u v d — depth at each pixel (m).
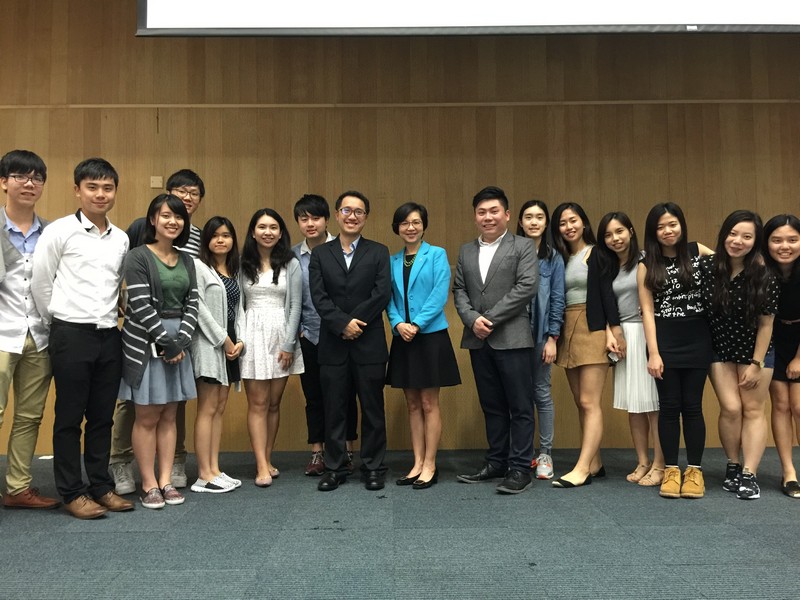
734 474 2.57
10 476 2.35
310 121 3.70
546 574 1.63
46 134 3.66
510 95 3.71
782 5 3.07
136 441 2.35
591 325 2.68
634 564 1.70
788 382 2.57
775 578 1.60
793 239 2.44
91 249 2.27
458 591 1.52
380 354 2.63
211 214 3.67
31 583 1.59
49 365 2.40
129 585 1.57
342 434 2.65
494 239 2.71
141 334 2.31
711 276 2.52
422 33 3.08
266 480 2.66
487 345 2.65
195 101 3.69
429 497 2.43
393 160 3.69
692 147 3.70
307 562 1.72
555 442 3.59
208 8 3.09
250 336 2.69
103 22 3.71
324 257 2.68
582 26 3.08
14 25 3.70
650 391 2.60
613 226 2.66
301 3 3.10
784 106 3.72
